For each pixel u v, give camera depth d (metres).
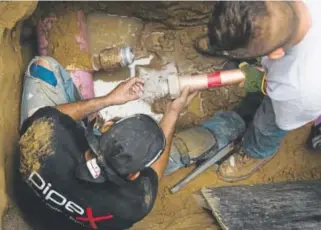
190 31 2.59
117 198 1.72
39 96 2.11
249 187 2.40
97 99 2.02
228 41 1.48
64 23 2.39
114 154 1.58
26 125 1.80
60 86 2.18
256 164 2.47
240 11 1.42
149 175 1.83
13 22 1.95
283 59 1.69
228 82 2.15
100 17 2.56
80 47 2.39
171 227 2.15
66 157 1.69
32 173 1.70
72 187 1.68
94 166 1.62
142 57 2.57
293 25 1.48
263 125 2.15
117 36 2.57
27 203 1.92
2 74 1.93
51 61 2.19
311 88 1.71
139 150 1.58
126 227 1.84
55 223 1.91
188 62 2.60
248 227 2.06
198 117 2.57
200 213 2.30
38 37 2.37
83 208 1.72
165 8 2.47
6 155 1.93
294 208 2.19
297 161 2.54
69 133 1.73
